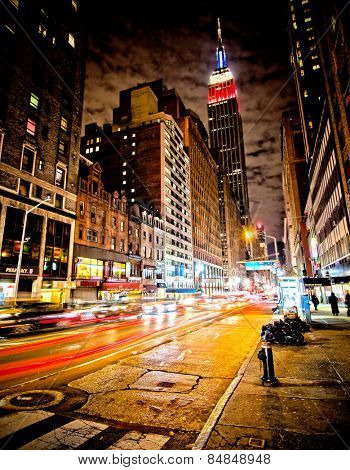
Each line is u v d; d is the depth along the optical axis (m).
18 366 9.04
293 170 90.44
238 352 10.83
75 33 41.31
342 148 30.97
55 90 35.91
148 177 72.31
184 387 6.97
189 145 97.12
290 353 9.73
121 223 47.31
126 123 83.38
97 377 7.80
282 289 22.67
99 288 38.91
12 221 27.78
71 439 4.47
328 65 33.59
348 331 14.34
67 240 34.47
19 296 27.83
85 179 39.38
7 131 28.44
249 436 4.28
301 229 70.06
